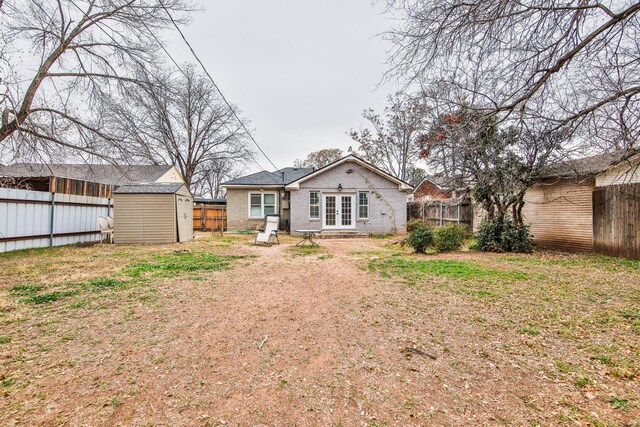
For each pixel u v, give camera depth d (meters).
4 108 7.39
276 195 18.11
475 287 5.04
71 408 1.98
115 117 8.77
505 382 2.30
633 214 7.67
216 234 16.20
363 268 6.84
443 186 11.60
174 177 24.83
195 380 2.35
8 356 2.68
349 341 3.05
